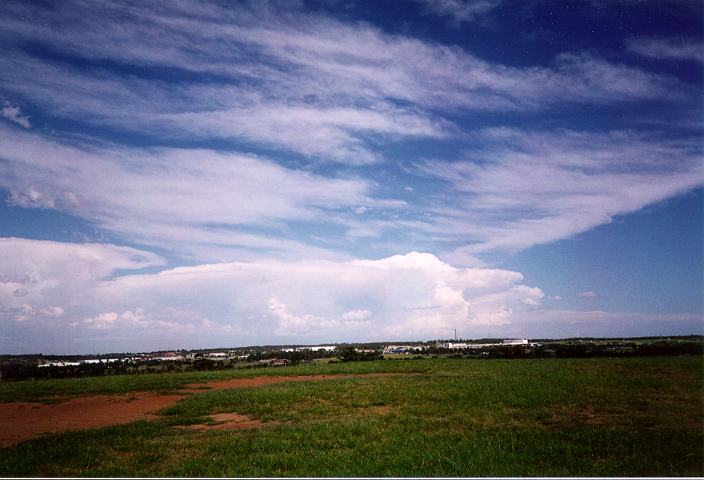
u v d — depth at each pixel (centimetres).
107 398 2425
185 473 1003
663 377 2348
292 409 1831
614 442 1161
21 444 1331
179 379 3266
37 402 2344
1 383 3181
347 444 1221
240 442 1259
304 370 3572
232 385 2855
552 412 1566
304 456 1112
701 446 1108
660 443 1139
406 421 1490
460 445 1155
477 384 2244
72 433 1445
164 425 1577
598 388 2023
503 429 1334
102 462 1120
